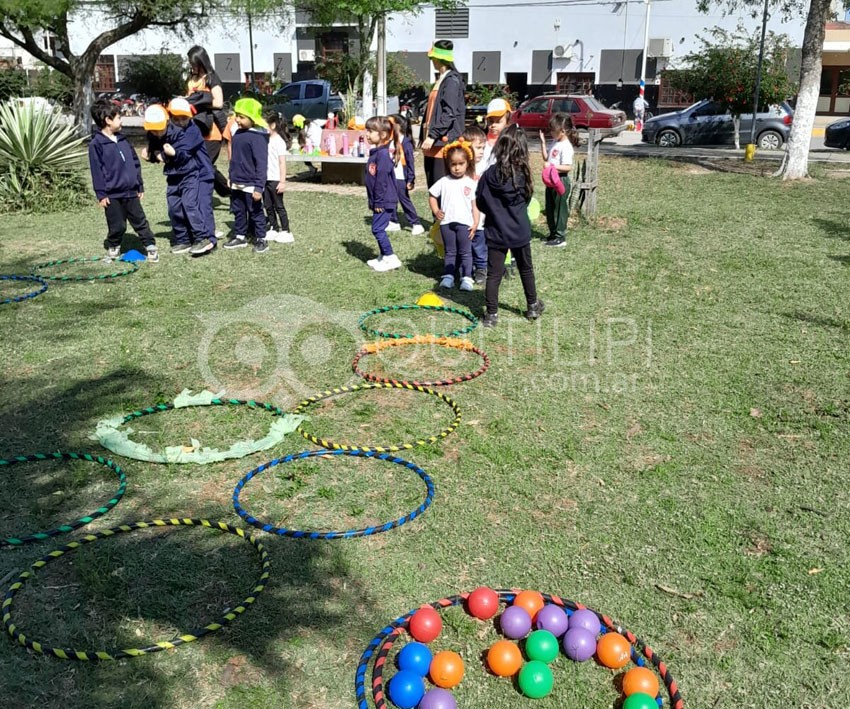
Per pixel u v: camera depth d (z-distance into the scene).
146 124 8.68
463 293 7.91
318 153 14.77
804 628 3.37
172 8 20.77
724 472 4.57
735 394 5.60
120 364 6.08
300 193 13.98
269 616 3.42
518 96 35.62
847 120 23.12
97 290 7.96
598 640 3.25
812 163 18.33
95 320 7.05
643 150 21.83
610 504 4.25
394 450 4.76
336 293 7.91
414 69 35.84
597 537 3.96
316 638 3.31
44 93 25.80
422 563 3.77
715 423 5.17
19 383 5.73
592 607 3.50
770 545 3.91
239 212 9.58
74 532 4.01
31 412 5.28
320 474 4.56
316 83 27.00
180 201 9.19
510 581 3.66
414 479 4.50
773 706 3.00
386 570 3.72
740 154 20.47
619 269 8.81
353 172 15.20
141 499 4.31
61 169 12.46
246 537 3.90
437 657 3.10
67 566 3.75
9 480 4.46
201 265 8.94
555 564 3.77
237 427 5.11
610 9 33.47
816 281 8.37
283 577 3.66
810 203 13.03
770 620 3.41
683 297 7.81
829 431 5.05
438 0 20.80
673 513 4.16
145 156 9.02
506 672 3.12
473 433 5.01
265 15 22.42
